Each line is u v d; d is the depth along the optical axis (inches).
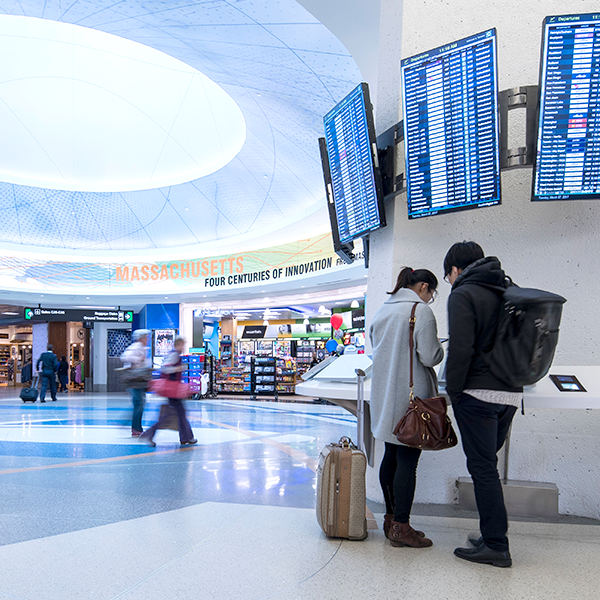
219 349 744.3
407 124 122.1
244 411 422.6
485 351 81.4
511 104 110.5
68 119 572.1
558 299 75.2
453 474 122.3
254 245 573.9
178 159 585.3
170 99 552.7
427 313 90.3
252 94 360.8
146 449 218.2
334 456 94.2
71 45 517.7
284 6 214.2
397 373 90.0
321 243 490.0
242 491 137.9
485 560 81.0
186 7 236.2
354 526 92.4
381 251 137.9
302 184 490.6
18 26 483.2
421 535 90.7
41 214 610.9
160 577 75.4
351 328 651.5
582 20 102.8
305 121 367.9
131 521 108.0
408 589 70.7
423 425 83.0
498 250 123.3
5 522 108.2
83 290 625.9
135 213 624.7
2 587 72.2
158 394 227.1
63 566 80.6
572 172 106.5
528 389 93.8
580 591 70.3
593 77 103.9
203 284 603.5
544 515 113.2
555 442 117.9
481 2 127.3
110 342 761.6
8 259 591.2
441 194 117.7
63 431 283.9
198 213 604.4
